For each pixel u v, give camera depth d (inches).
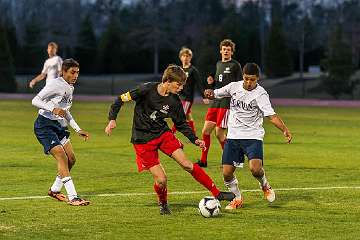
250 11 6274.6
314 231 709.9
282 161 1280.8
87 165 1205.1
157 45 5846.5
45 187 973.2
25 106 2970.0
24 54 5757.9
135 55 5940.0
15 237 679.1
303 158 1327.5
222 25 5570.9
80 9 6540.4
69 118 868.6
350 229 719.7
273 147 1523.1
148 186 986.1
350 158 1331.2
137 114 790.5
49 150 849.5
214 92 840.3
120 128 1967.3
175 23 6131.9
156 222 746.8
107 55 5856.3
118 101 797.2
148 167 787.4
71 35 5984.3
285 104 3582.7
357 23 5925.2
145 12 6186.0
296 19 6245.1
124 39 5979.3
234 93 824.9
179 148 787.4
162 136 786.8
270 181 1041.5
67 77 858.8
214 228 721.0
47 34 5940.0
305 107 3316.9
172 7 6279.5
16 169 1144.2
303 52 5792.3
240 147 826.8
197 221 753.0
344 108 3243.1
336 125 2162.9
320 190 956.6
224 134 1205.1
